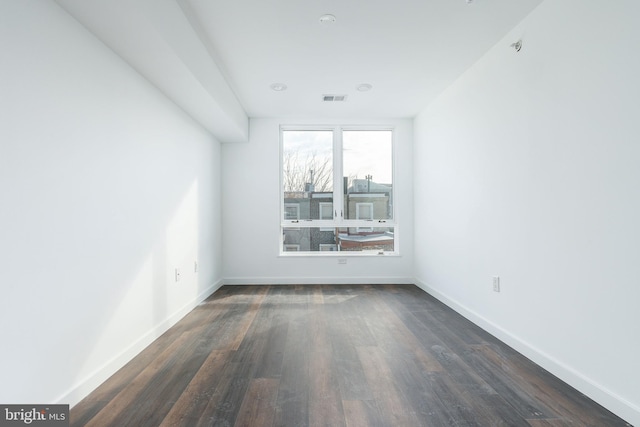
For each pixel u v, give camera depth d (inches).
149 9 72.5
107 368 81.4
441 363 89.6
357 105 170.2
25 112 59.1
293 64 124.3
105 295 81.7
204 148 159.0
